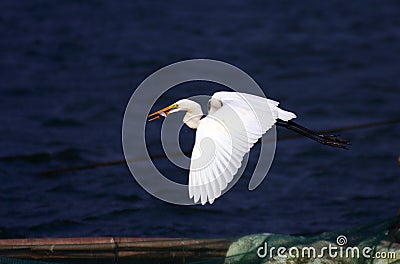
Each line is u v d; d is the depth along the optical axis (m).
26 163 16.08
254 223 13.19
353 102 21.12
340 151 17.06
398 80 23.39
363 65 24.84
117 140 17.72
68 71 23.41
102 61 24.45
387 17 30.61
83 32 27.50
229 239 10.56
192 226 12.88
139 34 27.55
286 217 13.47
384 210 13.87
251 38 27.41
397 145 17.64
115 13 29.98
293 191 14.75
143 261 10.48
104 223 12.89
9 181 15.02
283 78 23.33
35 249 10.45
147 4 31.30
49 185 14.85
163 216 13.28
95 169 15.67
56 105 20.27
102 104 20.36
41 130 18.31
